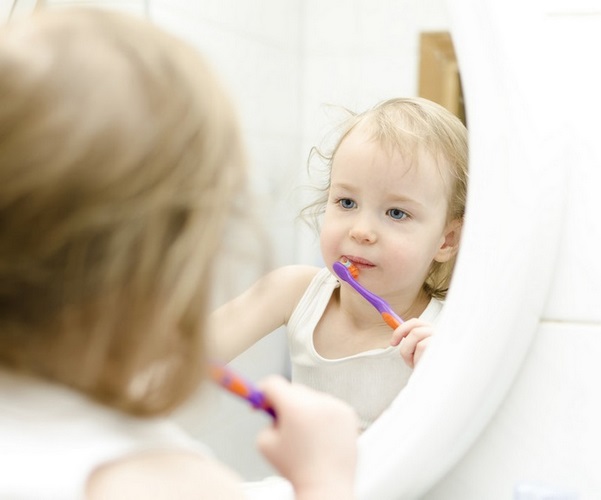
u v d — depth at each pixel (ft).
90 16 1.39
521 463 2.12
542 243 2.02
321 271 2.60
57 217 1.23
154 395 1.41
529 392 2.12
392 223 2.39
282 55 2.67
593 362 2.08
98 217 1.23
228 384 1.53
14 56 1.27
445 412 2.01
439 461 2.06
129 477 1.28
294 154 2.65
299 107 2.66
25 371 1.31
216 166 1.35
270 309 2.58
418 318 2.31
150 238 1.28
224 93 1.42
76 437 1.30
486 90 2.06
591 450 2.08
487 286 2.01
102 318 1.30
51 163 1.22
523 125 2.03
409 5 2.52
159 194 1.28
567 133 2.07
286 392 1.56
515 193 2.02
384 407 2.32
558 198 2.05
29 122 1.23
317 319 2.52
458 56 2.10
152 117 1.29
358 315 2.44
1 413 1.31
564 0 2.07
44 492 1.24
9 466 1.26
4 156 1.22
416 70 2.52
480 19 2.07
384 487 2.02
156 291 1.30
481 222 2.04
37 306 1.27
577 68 2.08
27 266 1.24
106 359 1.34
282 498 2.04
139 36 1.37
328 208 2.49
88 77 1.27
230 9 2.70
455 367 2.02
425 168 2.32
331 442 1.51
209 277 1.40
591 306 2.08
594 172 2.07
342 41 2.63
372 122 2.43
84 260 1.25
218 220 1.36
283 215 2.64
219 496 1.33
